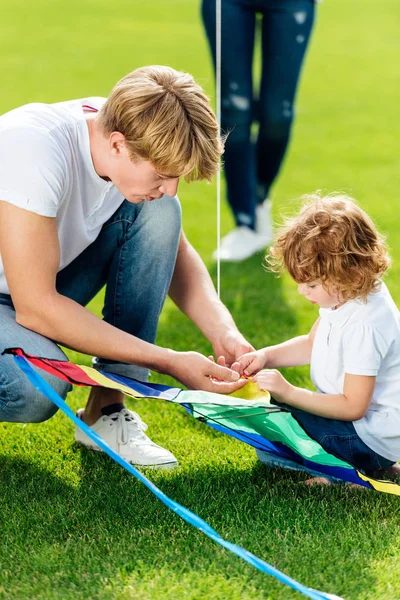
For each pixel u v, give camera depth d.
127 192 2.65
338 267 2.76
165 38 13.31
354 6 16.75
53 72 10.82
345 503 2.73
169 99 2.47
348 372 2.79
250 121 5.08
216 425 2.84
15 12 15.83
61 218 2.79
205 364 2.75
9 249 2.60
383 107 9.34
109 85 10.07
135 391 2.60
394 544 2.49
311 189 6.47
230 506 2.69
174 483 2.82
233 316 4.35
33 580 2.31
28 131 2.61
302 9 4.86
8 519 2.60
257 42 11.66
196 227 5.76
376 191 6.41
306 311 4.44
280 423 2.64
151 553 2.42
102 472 2.89
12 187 2.57
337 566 2.37
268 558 2.40
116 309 3.07
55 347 2.71
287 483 2.85
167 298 4.71
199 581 2.29
